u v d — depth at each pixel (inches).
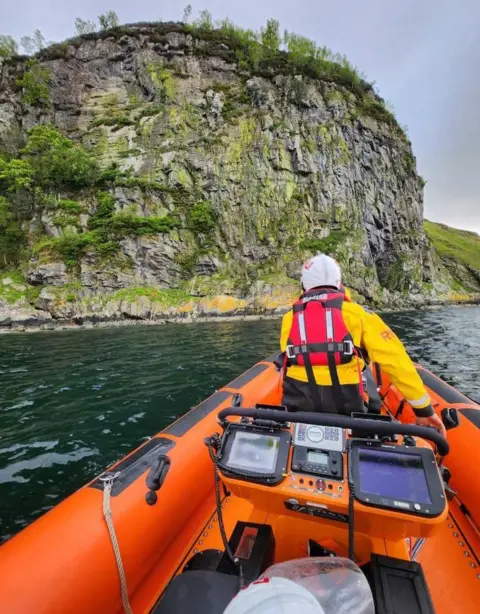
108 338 693.9
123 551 69.3
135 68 1679.4
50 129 1480.1
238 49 1815.9
